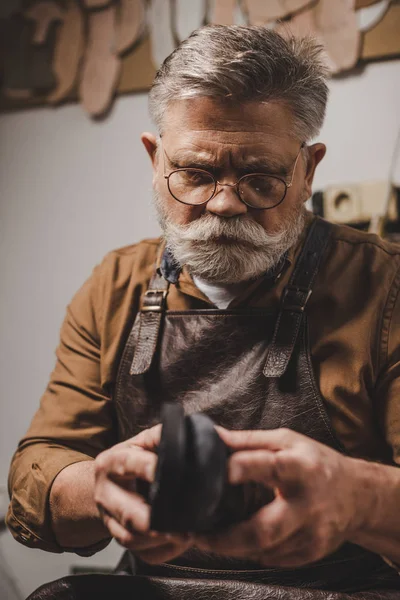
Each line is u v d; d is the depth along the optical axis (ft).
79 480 3.59
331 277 3.98
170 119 3.69
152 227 7.10
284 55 3.56
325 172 6.49
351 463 2.84
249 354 3.82
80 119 7.41
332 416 3.72
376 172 6.31
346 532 2.84
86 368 4.26
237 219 3.61
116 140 7.25
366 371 3.78
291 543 2.68
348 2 6.27
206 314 3.94
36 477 3.78
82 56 7.30
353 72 6.40
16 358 7.55
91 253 7.32
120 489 2.88
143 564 3.85
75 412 4.16
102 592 3.34
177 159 3.64
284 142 3.60
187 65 3.60
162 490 2.39
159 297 4.12
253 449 2.67
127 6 7.09
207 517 2.44
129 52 7.14
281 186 3.64
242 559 3.60
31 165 7.61
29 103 7.54
